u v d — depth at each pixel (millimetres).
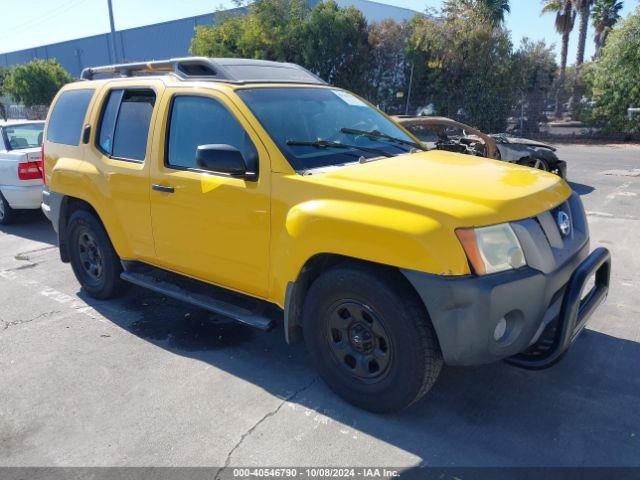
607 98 21344
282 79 4262
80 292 5480
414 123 6953
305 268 3340
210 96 3814
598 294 3469
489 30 23016
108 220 4586
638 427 3119
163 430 3170
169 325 4648
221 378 3748
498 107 23672
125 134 4457
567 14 34062
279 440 3061
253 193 3459
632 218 7852
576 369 3752
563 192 3475
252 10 25984
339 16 24750
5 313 4961
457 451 2936
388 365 3104
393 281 2986
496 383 3602
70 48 54469
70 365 3963
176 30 42938
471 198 2947
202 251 3893
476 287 2730
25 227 8570
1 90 38969
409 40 24469
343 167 3465
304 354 4086
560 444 2980
